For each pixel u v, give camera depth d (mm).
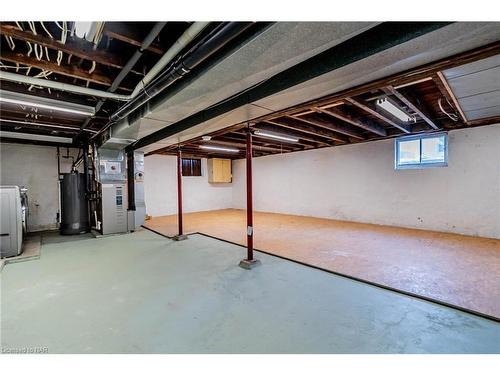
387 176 5891
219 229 5875
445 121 4762
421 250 3910
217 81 1985
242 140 6398
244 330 1961
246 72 1838
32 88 2951
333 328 1970
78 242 4785
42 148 6047
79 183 5578
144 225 6488
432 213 5215
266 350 1728
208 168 9672
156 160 8242
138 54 1950
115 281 2936
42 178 6043
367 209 6285
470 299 2342
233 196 10367
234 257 3799
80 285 2828
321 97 2463
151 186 8109
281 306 2324
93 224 6035
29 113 3799
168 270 3279
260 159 9133
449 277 2859
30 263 3586
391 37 1492
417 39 1414
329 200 7117
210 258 3766
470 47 1560
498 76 2393
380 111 3848
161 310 2275
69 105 3166
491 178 4488
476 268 3111
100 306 2352
